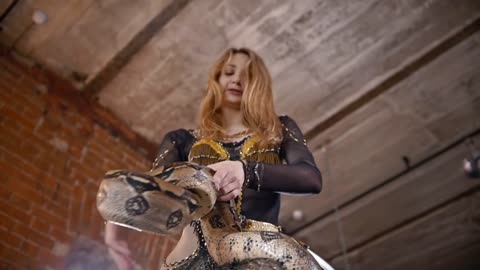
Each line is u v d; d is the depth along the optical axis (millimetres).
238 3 6402
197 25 6621
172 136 2242
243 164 1812
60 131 6809
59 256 5992
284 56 6832
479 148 7426
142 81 7125
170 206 1438
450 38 6629
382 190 8008
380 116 7289
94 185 6777
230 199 1753
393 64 6863
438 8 6406
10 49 6848
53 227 6117
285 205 8375
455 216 8227
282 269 1567
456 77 6922
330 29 6586
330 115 7312
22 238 5816
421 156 7637
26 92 6754
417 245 8547
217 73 2551
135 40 6762
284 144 2160
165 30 6672
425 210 8203
